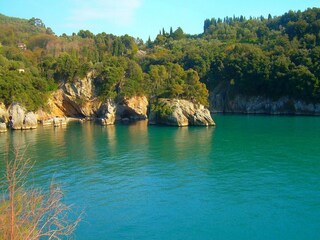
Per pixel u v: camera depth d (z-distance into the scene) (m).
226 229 38.38
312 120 132.75
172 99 127.00
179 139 92.00
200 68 194.12
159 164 65.06
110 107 141.25
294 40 186.75
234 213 42.31
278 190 49.50
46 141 90.75
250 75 175.75
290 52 173.88
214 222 40.06
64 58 151.50
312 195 47.41
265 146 80.56
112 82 143.62
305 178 54.81
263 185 51.75
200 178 55.81
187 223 39.91
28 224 16.27
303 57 163.50
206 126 118.94
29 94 128.88
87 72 150.00
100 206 44.78
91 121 142.00
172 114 120.75
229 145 82.44
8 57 171.25
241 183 52.91
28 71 143.50
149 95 148.75
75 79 149.25
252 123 126.69
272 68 168.00
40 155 73.38
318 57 160.00
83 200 46.75
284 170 59.50
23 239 14.89
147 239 36.44
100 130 111.88
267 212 42.31
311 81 152.50
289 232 37.50
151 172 59.72
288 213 41.97
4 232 14.82
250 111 176.75
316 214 41.56
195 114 121.06
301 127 112.38
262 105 173.88
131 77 147.62
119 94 143.38
